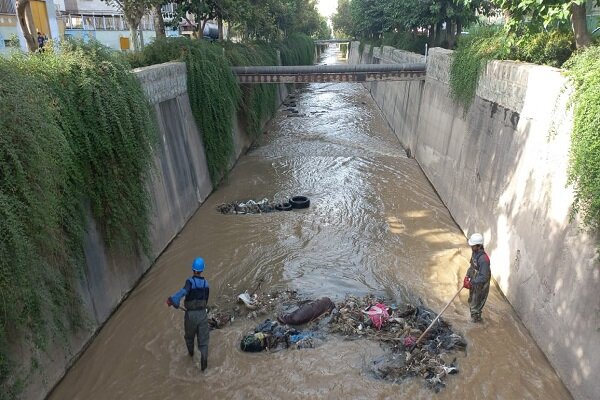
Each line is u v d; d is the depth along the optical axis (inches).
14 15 711.1
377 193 687.1
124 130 378.9
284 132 1094.4
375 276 449.7
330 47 4805.6
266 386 308.3
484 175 504.4
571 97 308.8
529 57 478.6
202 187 662.5
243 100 882.8
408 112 978.1
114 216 374.9
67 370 321.1
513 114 439.8
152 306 397.7
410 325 367.6
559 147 341.4
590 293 286.0
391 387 305.4
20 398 269.1
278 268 465.7
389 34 1518.2
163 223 508.1
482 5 863.7
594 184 269.9
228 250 502.9
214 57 716.7
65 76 345.4
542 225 358.0
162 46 679.7
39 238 268.1
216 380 313.7
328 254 494.6
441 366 319.6
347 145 979.9
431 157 753.6
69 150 299.1
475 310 370.9
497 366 324.5
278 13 1473.9
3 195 238.1
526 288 372.8
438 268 463.8
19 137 255.3
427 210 623.2
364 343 349.4
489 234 469.7
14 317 249.4
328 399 297.0
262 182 741.3
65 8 1160.2
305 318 373.4
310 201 652.1
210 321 370.9
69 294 316.2
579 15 415.2
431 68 808.9
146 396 301.4
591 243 289.7
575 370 293.4
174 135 585.6
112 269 390.6
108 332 363.9
